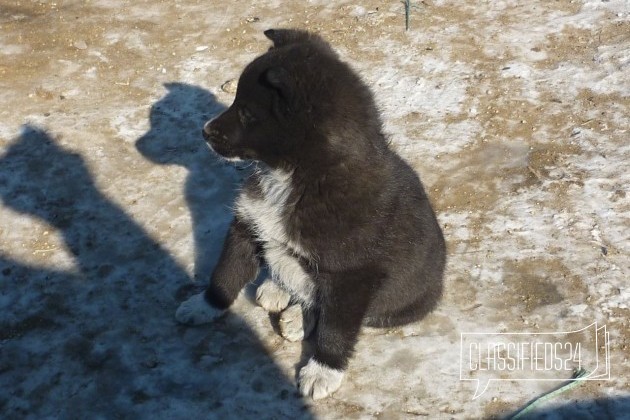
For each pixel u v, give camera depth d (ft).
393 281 5.99
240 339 6.20
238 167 6.95
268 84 5.73
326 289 5.95
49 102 7.38
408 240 5.97
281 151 5.80
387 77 7.50
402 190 5.98
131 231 6.64
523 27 7.86
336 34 7.85
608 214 6.64
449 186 6.83
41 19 8.02
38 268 6.47
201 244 6.57
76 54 7.74
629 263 6.43
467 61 7.61
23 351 6.13
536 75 7.48
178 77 7.56
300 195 5.85
